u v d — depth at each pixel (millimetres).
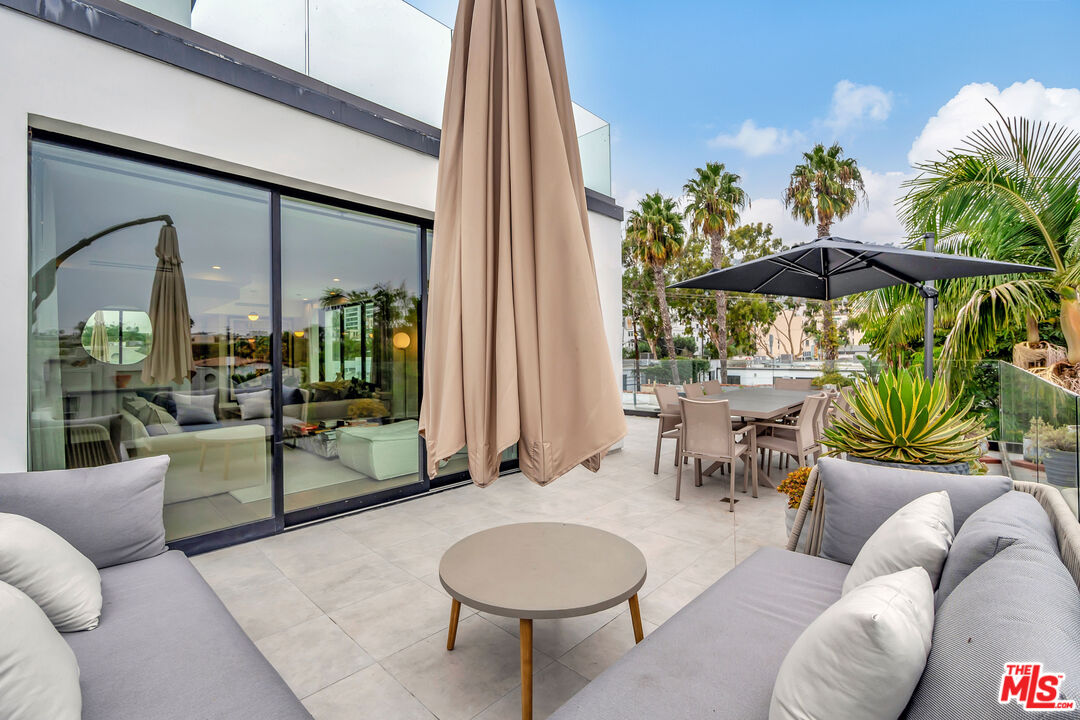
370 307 4391
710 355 27094
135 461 2332
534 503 4410
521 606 1701
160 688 1339
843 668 881
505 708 1871
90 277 3033
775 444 4711
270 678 1414
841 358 8094
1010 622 813
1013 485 1846
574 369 1542
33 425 2848
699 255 26906
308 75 3848
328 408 4098
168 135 3145
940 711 777
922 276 3953
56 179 2934
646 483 5066
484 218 1597
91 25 2873
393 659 2182
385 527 3832
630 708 1213
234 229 3596
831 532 2076
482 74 1631
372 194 4160
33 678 1094
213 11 3383
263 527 3668
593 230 6234
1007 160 5801
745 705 1212
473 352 1562
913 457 2375
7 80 2656
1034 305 5812
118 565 2139
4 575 1507
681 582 2875
